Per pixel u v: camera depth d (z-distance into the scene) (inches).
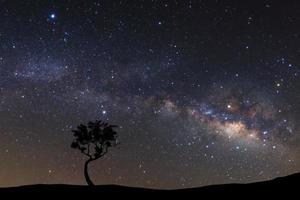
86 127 1889.8
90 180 1854.1
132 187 1568.7
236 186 1476.4
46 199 1362.0
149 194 1438.2
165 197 1390.3
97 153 1876.2
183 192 1461.6
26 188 1515.7
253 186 1445.6
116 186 1581.0
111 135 1879.9
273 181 1493.6
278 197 1286.9
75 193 1439.5
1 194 1430.9
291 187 1381.6
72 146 1875.0
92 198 1373.0
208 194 1405.0
